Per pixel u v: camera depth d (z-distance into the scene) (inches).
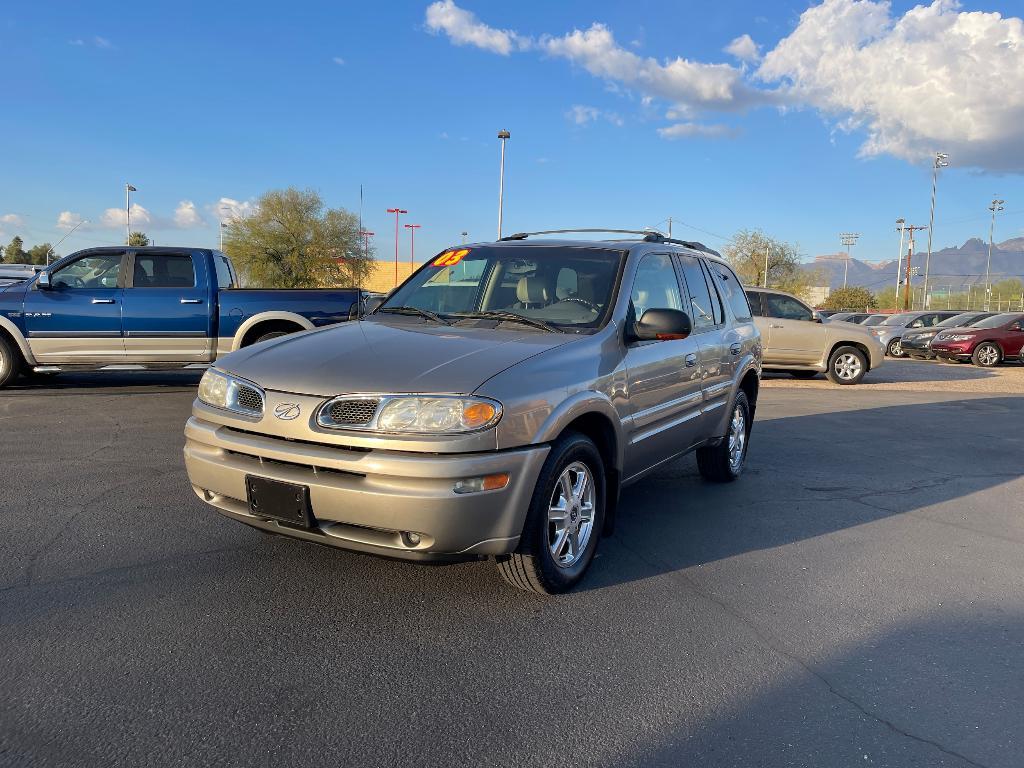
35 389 395.9
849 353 596.4
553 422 135.6
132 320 378.0
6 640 121.0
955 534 199.3
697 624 137.9
